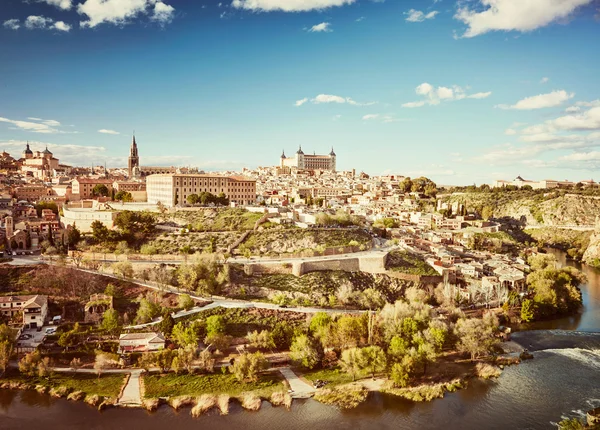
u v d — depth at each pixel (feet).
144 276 647.56
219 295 629.51
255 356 471.62
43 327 530.68
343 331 513.04
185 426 389.80
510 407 422.00
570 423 391.86
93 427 385.70
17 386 441.68
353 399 428.97
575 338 583.58
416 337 497.46
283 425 393.70
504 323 636.48
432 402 430.20
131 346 497.05
